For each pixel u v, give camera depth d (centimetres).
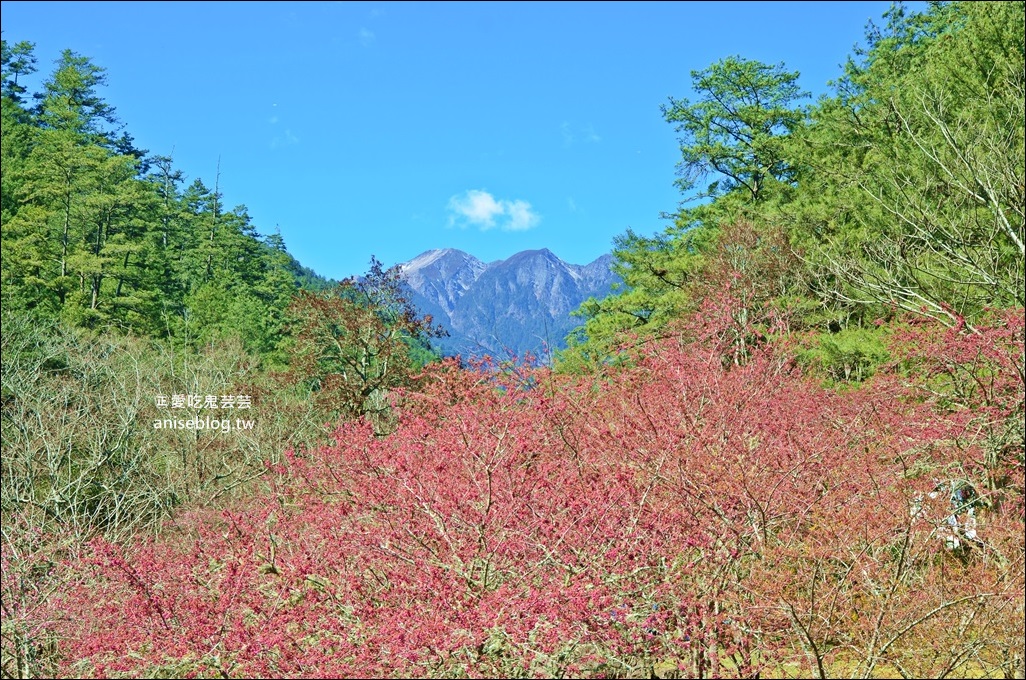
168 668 769
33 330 2761
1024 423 996
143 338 3225
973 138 1422
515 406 1107
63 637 972
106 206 4684
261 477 1805
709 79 3228
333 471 1147
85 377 2291
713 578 712
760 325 1764
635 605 703
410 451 977
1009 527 814
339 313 2584
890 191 1656
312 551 872
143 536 1540
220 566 859
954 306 1359
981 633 701
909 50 2289
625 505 788
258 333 4275
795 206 2191
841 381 1625
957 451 996
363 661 668
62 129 5472
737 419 1006
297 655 699
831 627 711
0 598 1021
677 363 1212
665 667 730
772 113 3120
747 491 763
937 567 771
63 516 1608
